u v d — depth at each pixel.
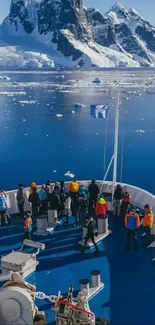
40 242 13.81
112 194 16.05
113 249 13.27
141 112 58.16
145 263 12.38
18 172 28.06
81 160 31.22
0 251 13.23
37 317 9.18
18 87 107.81
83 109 62.38
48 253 13.05
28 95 86.31
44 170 28.53
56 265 12.31
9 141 38.47
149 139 39.03
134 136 40.62
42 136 40.81
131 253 12.98
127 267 12.16
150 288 11.10
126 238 13.99
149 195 15.76
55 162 30.66
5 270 11.49
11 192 16.44
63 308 8.88
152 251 13.07
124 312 10.09
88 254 12.98
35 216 15.16
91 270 12.02
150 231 13.19
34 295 9.23
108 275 11.71
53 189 16.06
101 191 16.81
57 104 69.50
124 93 86.69
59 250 13.23
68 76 165.88
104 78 148.88
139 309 10.22
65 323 8.80
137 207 15.95
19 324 8.92
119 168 29.05
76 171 28.28
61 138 39.72
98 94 86.94
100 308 10.23
